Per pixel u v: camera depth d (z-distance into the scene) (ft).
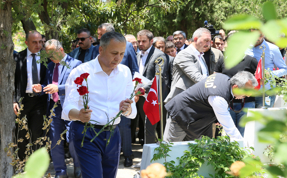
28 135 10.32
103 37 8.41
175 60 15.02
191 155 10.43
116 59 8.36
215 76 11.41
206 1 69.46
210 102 11.08
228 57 1.09
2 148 9.45
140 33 17.16
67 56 13.55
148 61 17.07
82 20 28.94
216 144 10.49
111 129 8.24
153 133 16.28
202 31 14.79
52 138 13.56
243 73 10.61
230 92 10.91
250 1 60.08
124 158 17.97
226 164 10.28
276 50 16.37
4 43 9.04
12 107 9.57
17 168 9.64
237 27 1.13
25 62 14.56
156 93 11.71
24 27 20.57
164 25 71.72
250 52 16.28
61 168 13.73
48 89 12.66
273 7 1.11
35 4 8.62
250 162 1.77
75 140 8.43
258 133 1.34
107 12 30.17
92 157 8.17
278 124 1.32
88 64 8.61
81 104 8.64
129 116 9.18
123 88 8.90
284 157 1.19
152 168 2.75
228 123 11.09
